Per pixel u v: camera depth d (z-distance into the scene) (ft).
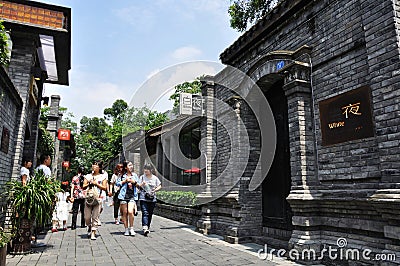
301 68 18.26
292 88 18.44
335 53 16.87
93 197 24.08
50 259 17.51
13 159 23.16
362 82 15.25
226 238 23.11
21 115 23.85
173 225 32.14
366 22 14.83
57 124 56.03
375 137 14.30
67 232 27.17
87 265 16.24
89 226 25.14
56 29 23.93
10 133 22.38
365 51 15.26
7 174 22.15
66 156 79.92
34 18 23.70
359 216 14.78
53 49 27.17
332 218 16.21
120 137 79.46
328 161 16.75
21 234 18.70
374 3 14.52
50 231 27.50
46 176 21.15
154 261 17.08
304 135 17.72
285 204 21.42
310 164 17.48
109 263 16.62
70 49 27.04
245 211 23.25
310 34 18.81
